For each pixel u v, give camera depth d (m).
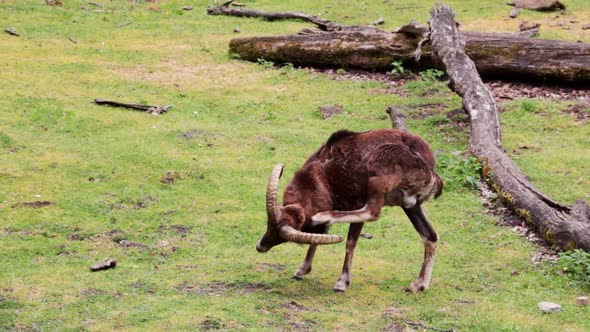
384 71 23.09
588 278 12.30
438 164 16.75
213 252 13.45
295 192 11.69
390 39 22.70
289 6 30.11
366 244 13.88
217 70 23.25
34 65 22.73
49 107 19.73
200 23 27.91
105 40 25.52
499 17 28.27
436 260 13.26
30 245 13.42
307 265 12.36
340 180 11.59
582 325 11.02
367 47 22.91
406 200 11.78
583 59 20.94
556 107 20.12
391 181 11.46
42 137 18.17
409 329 10.71
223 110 20.45
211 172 16.77
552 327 10.95
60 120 19.08
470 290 12.20
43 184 15.87
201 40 25.95
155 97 21.00
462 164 16.59
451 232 14.33
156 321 10.67
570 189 15.97
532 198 14.51
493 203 15.43
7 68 22.30
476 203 15.48
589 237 13.02
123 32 26.48
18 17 27.16
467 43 21.78
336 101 21.08
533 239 14.00
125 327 10.50
